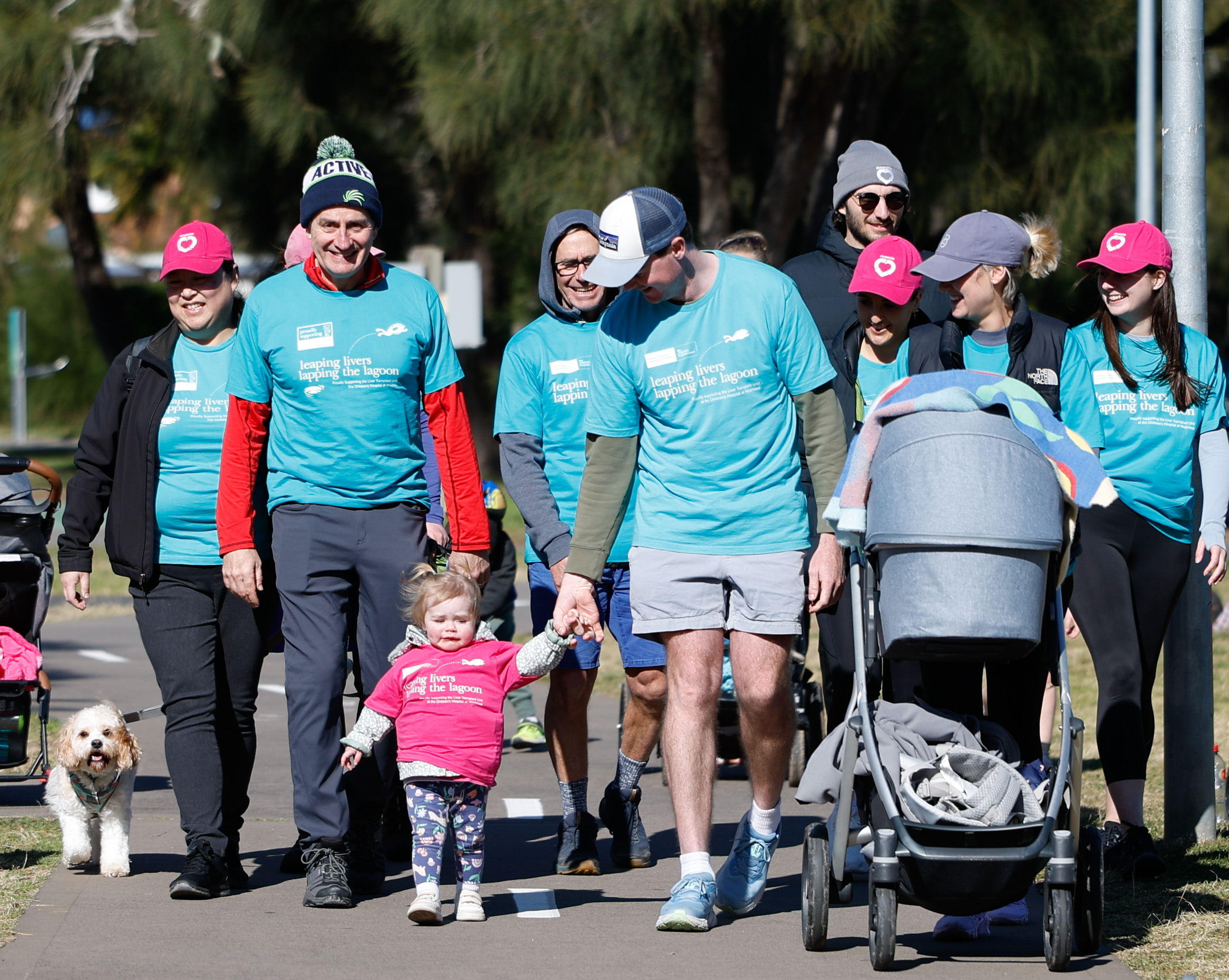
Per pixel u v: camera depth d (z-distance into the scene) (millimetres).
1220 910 12875
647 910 13211
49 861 14844
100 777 14047
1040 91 37406
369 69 52375
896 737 11328
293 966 11266
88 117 54500
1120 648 14359
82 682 28531
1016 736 12297
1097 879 11430
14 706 17344
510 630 22969
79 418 138000
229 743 13930
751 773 12789
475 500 13742
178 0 49094
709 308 12359
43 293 136125
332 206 13016
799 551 12516
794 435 12617
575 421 15203
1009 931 12555
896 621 11039
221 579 13766
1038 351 12734
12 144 48875
